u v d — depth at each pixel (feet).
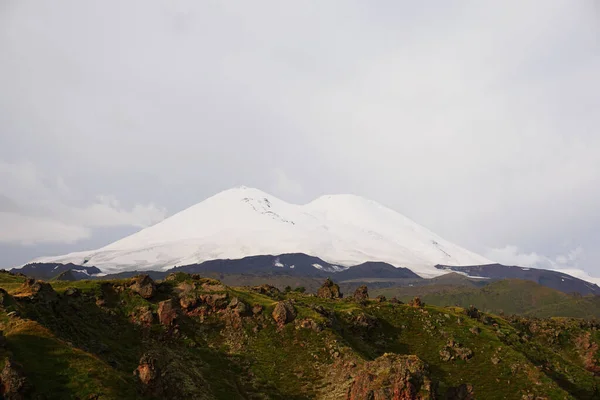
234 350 390.42
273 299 486.38
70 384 229.66
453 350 462.60
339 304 533.96
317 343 401.70
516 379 421.18
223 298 437.99
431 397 274.98
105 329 350.23
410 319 517.14
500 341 483.51
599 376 514.27
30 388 215.51
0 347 231.91
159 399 263.70
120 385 243.60
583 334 585.63
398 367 290.76
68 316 328.08
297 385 354.33
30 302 306.35
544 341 580.30
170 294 434.30
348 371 358.02
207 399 298.56
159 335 370.94
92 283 407.44
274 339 407.44
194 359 360.28
